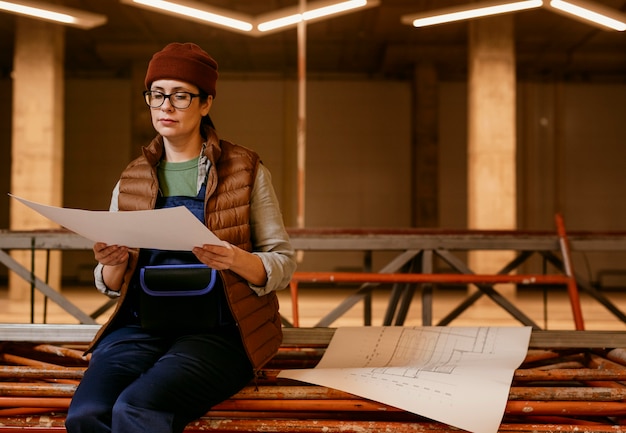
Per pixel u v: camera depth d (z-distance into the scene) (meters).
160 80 1.72
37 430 1.74
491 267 9.75
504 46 9.70
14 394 1.83
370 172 15.45
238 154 1.78
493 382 1.80
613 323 7.69
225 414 1.86
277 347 1.81
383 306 9.71
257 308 1.73
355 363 2.06
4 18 11.95
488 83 9.70
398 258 3.67
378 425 1.71
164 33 13.01
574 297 3.45
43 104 10.34
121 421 1.45
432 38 13.22
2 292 12.46
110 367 1.64
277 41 13.39
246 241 1.75
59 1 11.01
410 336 2.18
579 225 15.25
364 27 12.53
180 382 1.54
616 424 1.97
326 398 1.79
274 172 15.50
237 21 7.24
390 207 15.41
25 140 10.29
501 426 1.72
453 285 14.70
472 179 9.87
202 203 1.75
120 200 1.77
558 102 15.26
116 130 15.41
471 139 9.91
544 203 15.27
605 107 15.30
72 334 2.09
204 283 1.71
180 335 1.76
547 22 12.09
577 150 15.28
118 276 1.80
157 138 1.82
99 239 1.61
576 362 2.40
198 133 1.82
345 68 15.34
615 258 14.86
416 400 1.73
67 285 14.53
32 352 2.40
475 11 7.25
